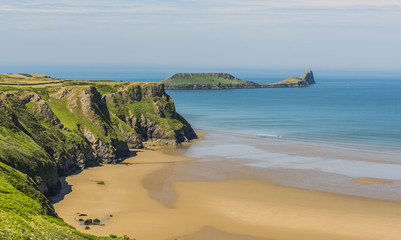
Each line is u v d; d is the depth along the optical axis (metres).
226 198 89.12
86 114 135.00
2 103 101.44
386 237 70.44
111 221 75.25
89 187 96.62
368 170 113.31
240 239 69.06
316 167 116.50
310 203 86.31
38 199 71.69
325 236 70.62
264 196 90.62
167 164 121.00
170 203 85.81
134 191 93.88
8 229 51.56
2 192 64.38
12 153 82.81
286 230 72.81
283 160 125.69
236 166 117.75
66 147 113.44
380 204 86.06
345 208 83.56
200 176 106.94
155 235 69.69
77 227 71.44
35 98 126.44
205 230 72.31
